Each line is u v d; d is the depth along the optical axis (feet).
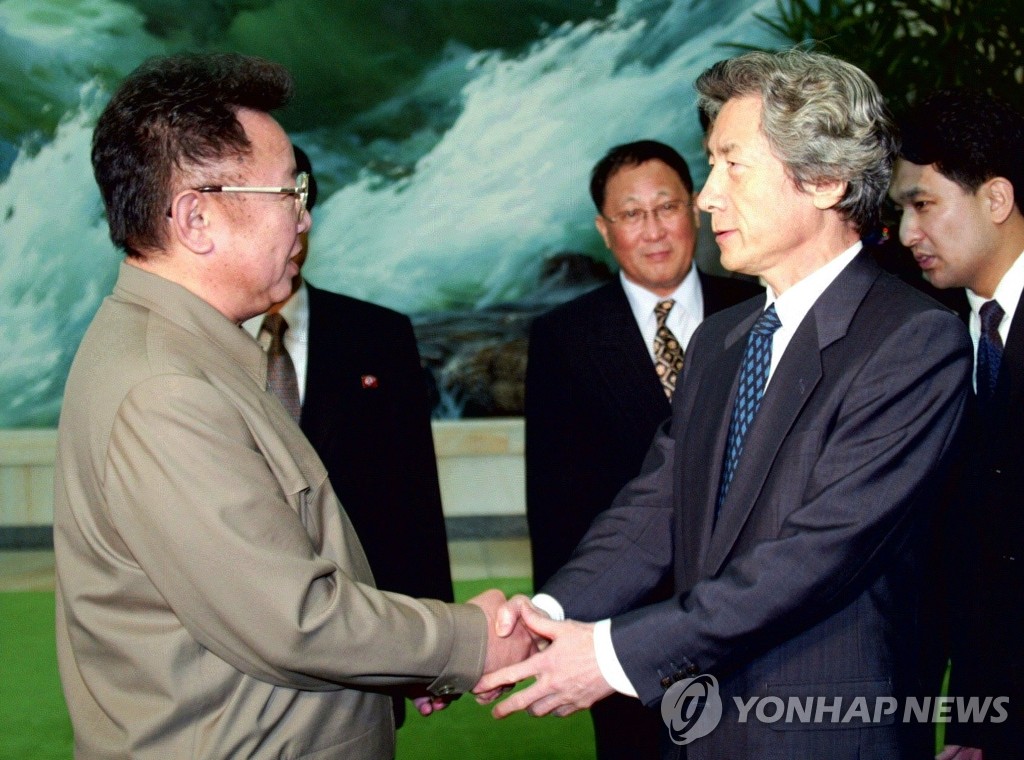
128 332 4.47
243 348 4.68
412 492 7.66
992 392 6.36
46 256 25.11
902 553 4.96
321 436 7.20
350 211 26.73
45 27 24.95
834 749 4.83
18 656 12.93
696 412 5.71
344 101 26.48
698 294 8.90
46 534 19.08
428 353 25.70
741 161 5.08
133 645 4.33
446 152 26.81
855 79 5.01
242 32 26.27
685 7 26.40
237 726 4.36
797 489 4.96
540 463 8.57
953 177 6.37
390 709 5.09
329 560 4.68
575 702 5.21
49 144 25.07
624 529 6.20
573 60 26.71
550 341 8.75
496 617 5.29
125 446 4.21
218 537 4.19
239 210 4.57
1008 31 14.71
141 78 4.58
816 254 5.18
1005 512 5.95
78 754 4.57
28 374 24.95
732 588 4.88
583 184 26.84
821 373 4.99
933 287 7.45
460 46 26.66
